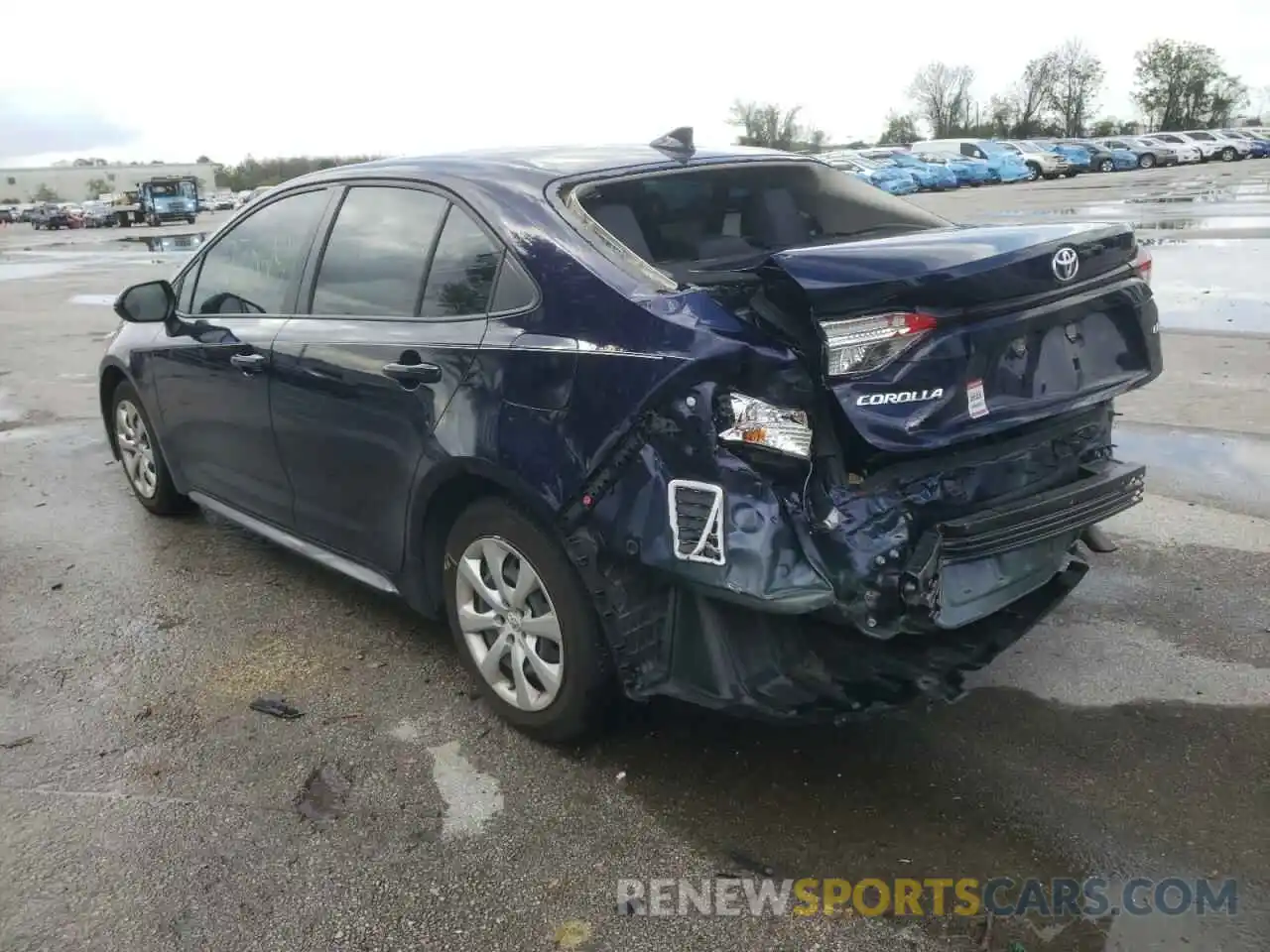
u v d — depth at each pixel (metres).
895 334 2.63
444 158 3.78
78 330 12.83
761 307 2.78
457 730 3.49
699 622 2.82
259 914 2.67
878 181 38.97
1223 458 5.78
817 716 2.77
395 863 2.85
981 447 2.91
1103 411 3.36
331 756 3.37
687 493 2.72
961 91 81.44
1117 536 4.81
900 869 2.75
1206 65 75.69
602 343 2.90
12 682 3.90
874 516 2.73
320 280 4.01
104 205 66.44
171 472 5.21
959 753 3.23
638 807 3.04
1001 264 2.74
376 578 3.91
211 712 3.66
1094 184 36.28
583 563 2.95
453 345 3.28
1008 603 3.09
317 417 3.86
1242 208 21.66
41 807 3.14
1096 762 3.16
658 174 3.55
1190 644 3.84
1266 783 3.03
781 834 2.90
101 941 2.60
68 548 5.26
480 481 3.29
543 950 2.53
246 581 4.79
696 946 2.52
